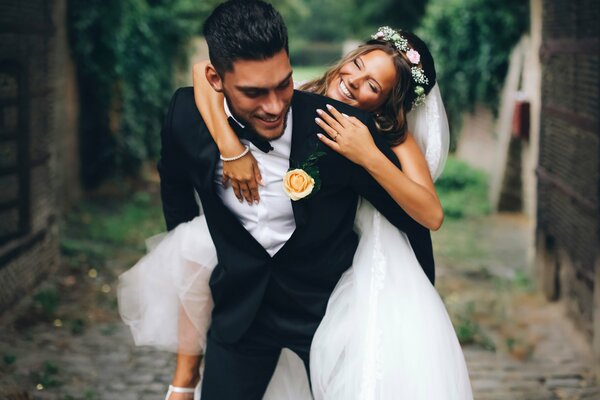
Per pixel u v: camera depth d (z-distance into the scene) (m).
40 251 6.59
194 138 2.42
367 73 2.48
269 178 2.41
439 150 2.67
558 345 5.71
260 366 2.65
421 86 2.56
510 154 11.65
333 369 2.55
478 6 12.48
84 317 5.84
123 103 11.27
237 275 2.51
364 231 2.59
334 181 2.39
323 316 2.57
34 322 5.64
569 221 6.10
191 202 2.73
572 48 5.84
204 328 2.77
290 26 29.22
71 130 10.07
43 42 6.55
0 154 5.77
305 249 2.48
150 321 2.82
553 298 6.91
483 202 12.44
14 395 4.18
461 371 2.52
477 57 13.41
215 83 2.25
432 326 2.50
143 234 9.03
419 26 19.28
